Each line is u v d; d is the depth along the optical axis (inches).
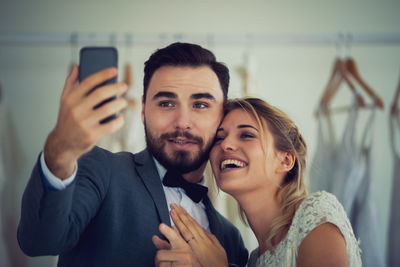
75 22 91.5
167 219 38.1
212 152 42.8
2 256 65.3
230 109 43.8
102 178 37.0
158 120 41.1
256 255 43.9
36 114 87.4
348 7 93.3
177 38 69.3
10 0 90.7
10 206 67.2
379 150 88.2
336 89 70.9
